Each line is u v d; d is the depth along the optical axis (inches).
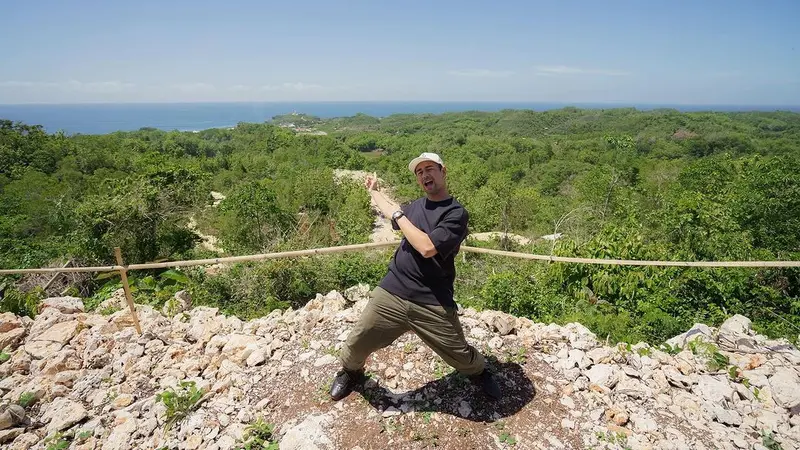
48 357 147.5
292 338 144.3
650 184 1129.4
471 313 161.5
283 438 102.2
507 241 749.9
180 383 128.1
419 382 117.6
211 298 325.7
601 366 127.6
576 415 109.3
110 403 125.3
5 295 214.8
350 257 403.5
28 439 113.3
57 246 585.0
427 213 95.3
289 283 358.3
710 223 447.8
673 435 104.8
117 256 151.8
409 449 98.4
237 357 136.6
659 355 136.2
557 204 1146.7
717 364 132.5
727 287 320.5
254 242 650.2
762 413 113.6
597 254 339.3
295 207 1074.7
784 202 539.2
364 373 120.0
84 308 211.9
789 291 332.8
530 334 142.9
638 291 313.4
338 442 100.2
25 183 1343.5
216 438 106.0
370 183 105.3
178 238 640.4
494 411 108.4
